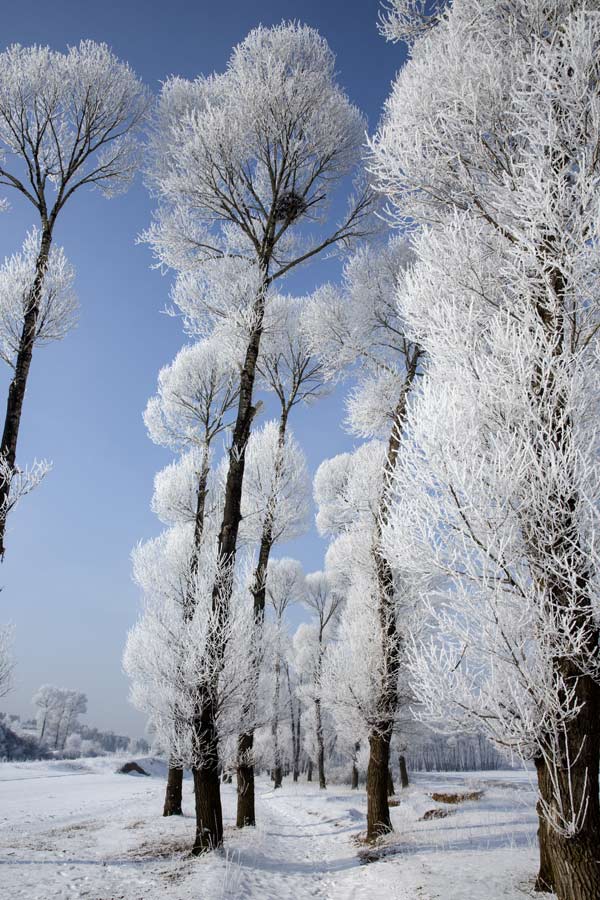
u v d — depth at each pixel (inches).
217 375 475.8
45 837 359.3
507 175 153.8
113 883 213.0
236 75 343.6
